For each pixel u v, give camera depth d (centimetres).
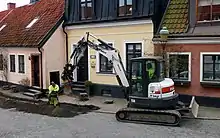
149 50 1747
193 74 1625
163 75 1455
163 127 1288
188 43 1619
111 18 1916
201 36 1566
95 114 1555
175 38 1638
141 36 1784
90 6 2042
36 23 2386
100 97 1961
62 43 2195
